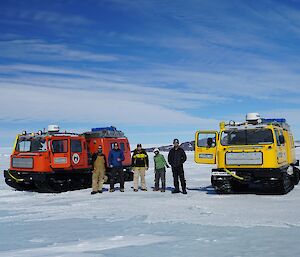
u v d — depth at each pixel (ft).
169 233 20.35
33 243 18.94
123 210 29.48
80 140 51.16
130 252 16.49
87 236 20.21
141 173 45.14
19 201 38.78
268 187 46.73
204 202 33.09
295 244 17.11
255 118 39.32
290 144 46.01
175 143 41.22
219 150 39.11
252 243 17.51
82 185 52.08
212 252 16.02
